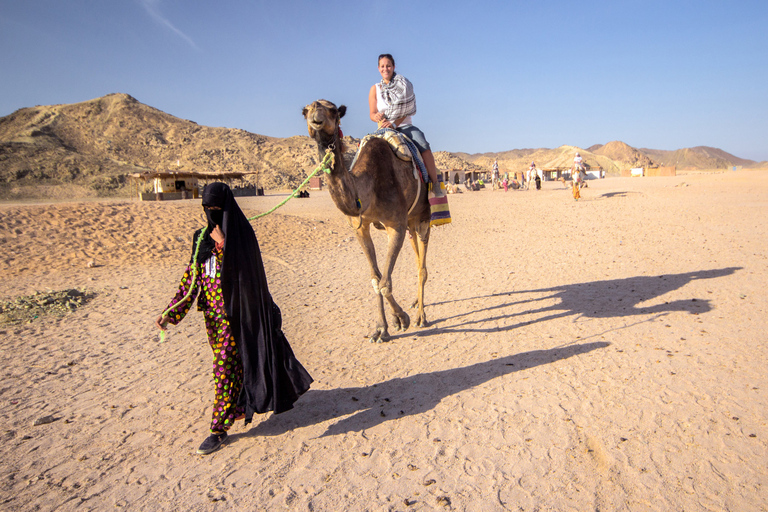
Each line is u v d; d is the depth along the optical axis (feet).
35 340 21.17
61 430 13.34
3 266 36.50
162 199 159.22
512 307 23.35
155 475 11.15
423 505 9.56
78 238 45.27
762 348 16.05
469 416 13.02
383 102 19.89
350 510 9.56
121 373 17.40
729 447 10.81
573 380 14.67
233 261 11.82
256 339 12.37
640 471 10.19
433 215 20.36
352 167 17.39
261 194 192.85
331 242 50.26
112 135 477.36
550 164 629.51
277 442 12.47
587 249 38.01
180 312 12.46
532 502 9.47
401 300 26.21
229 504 9.96
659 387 13.80
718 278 25.73
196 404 14.84
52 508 9.98
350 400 14.55
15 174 302.04
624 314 20.85
